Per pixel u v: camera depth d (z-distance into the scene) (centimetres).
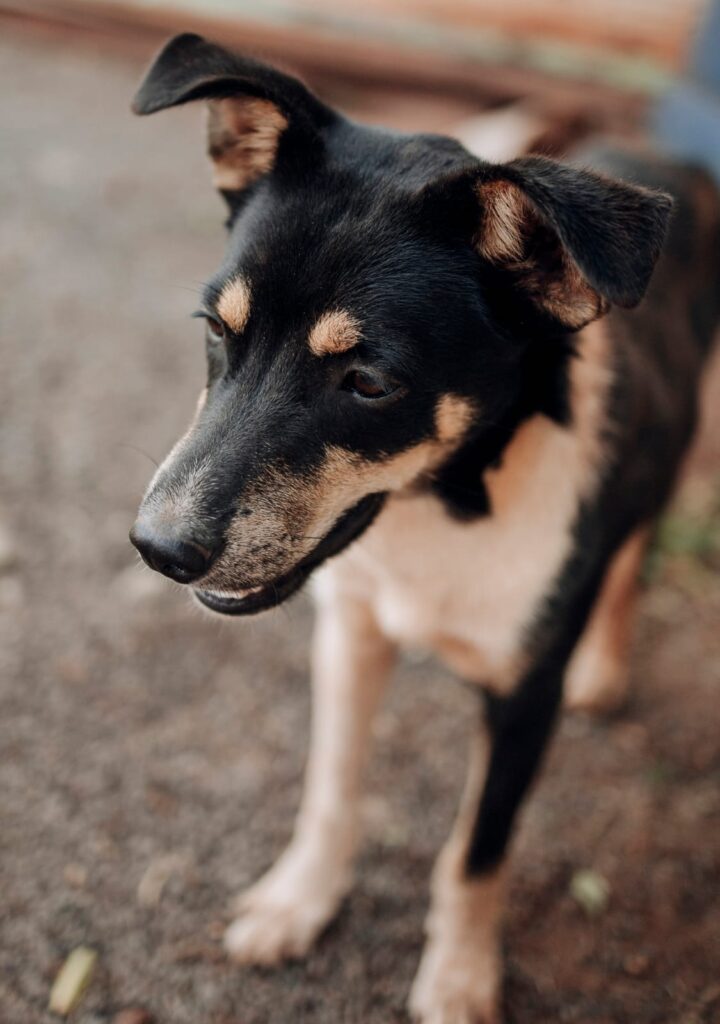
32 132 576
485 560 196
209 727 276
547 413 193
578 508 199
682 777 275
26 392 379
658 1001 222
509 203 169
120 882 236
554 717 211
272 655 299
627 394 214
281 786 264
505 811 210
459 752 278
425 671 302
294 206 179
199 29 654
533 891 244
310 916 229
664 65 621
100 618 301
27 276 448
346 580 214
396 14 643
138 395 388
